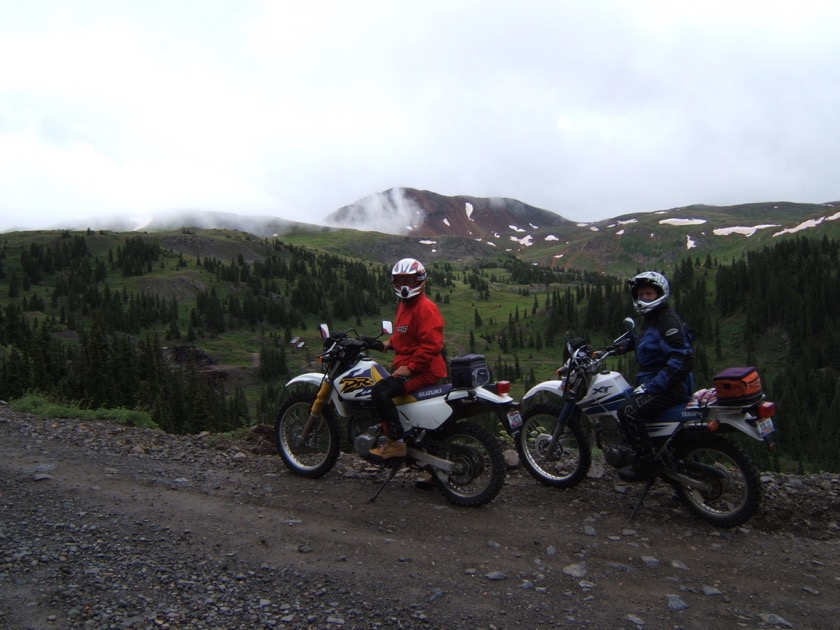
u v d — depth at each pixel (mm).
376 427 6734
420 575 4805
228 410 90938
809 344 151125
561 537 5695
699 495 6211
